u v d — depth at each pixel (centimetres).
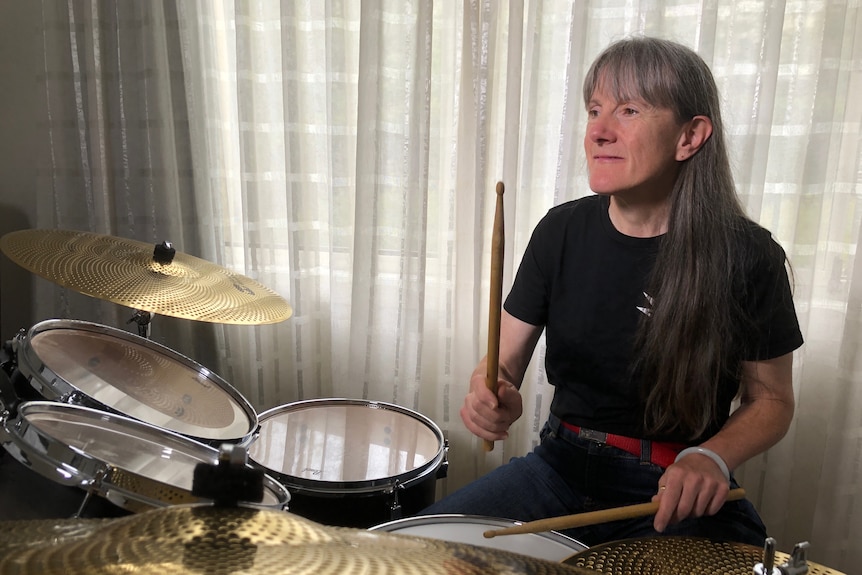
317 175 181
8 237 131
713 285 105
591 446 116
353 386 177
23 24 188
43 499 82
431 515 104
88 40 178
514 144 155
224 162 188
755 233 109
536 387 166
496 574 51
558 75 158
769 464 154
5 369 109
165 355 140
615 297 113
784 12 138
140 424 108
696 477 90
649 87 101
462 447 174
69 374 117
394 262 174
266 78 179
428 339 177
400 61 163
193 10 176
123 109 181
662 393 108
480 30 153
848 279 148
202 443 113
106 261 135
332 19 165
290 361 189
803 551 73
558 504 117
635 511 88
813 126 141
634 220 112
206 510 53
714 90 105
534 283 123
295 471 121
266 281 188
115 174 187
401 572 48
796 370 150
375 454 131
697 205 105
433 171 168
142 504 82
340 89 168
